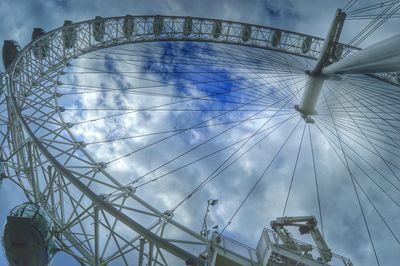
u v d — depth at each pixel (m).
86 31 39.34
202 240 23.05
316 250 16.44
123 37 41.94
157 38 43.03
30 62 32.41
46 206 20.59
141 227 16.83
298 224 18.61
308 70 32.47
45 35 34.56
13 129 24.91
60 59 36.47
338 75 31.33
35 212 18.92
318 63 30.67
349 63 20.34
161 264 16.86
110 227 17.67
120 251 17.42
